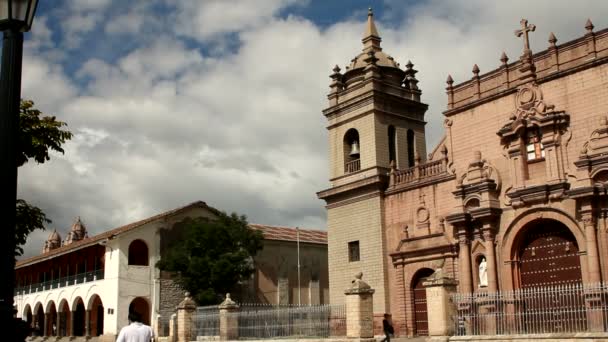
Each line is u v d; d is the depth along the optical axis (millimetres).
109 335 49031
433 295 23453
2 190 8039
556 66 29844
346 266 39031
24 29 8516
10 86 8242
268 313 31281
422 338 32812
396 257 36125
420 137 41406
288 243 61219
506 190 31094
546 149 29562
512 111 31438
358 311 25047
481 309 24531
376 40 42000
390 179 37594
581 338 19625
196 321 36500
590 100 28375
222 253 48125
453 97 34844
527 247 30531
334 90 42281
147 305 52281
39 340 60094
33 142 19188
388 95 39688
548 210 29094
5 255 7926
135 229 50844
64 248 59594
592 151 27891
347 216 39594
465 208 32562
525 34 31281
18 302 69812
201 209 54625
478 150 32844
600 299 22828
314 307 28719
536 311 25266
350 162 40812
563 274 28750
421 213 35312
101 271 52625
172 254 48375
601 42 28391
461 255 32344
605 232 26969
